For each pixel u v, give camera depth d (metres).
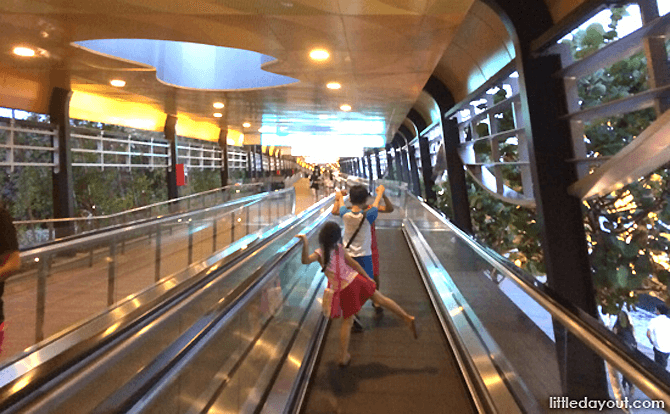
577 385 1.87
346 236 4.21
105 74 7.99
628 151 3.13
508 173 7.27
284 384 2.95
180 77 9.38
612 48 3.51
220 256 8.16
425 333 4.29
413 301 5.34
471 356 3.28
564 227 4.21
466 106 8.13
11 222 2.88
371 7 4.91
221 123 15.72
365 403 2.98
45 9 4.97
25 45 6.24
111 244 5.75
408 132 17.92
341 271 3.48
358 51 6.55
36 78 8.20
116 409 1.57
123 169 12.94
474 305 3.88
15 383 1.33
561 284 4.14
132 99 10.88
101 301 5.54
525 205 5.79
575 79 4.27
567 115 4.14
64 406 1.46
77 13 5.08
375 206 4.25
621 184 3.68
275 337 3.82
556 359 2.09
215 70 9.76
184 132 16.53
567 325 1.85
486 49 6.62
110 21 5.30
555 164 4.29
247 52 9.69
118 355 1.67
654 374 1.34
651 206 4.65
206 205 14.09
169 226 8.12
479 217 8.62
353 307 3.48
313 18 5.23
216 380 2.68
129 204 13.05
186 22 5.35
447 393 3.11
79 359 1.54
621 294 4.73
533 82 4.36
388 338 4.17
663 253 4.55
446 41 6.09
